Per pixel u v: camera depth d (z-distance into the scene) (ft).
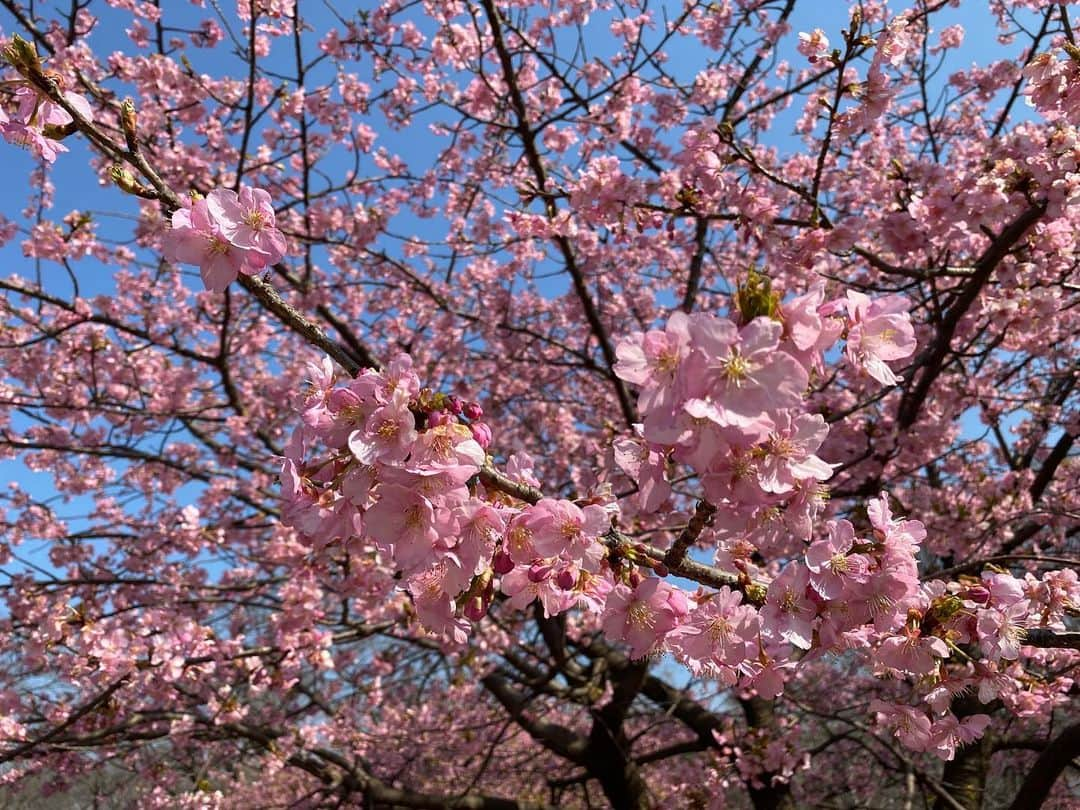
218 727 19.84
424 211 26.55
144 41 20.26
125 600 21.66
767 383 4.25
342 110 22.54
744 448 4.72
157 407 24.25
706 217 13.06
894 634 5.97
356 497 5.06
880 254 19.19
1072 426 18.52
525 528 5.29
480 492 5.39
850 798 28.35
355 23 21.20
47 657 15.58
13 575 19.22
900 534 5.53
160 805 20.10
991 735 21.42
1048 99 10.32
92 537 22.35
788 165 19.90
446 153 24.18
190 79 19.24
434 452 4.89
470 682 27.17
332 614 24.04
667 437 4.39
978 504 19.42
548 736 26.89
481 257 27.43
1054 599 7.47
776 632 5.50
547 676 24.58
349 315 26.58
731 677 5.99
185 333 25.36
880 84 11.25
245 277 5.52
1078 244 13.88
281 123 22.66
